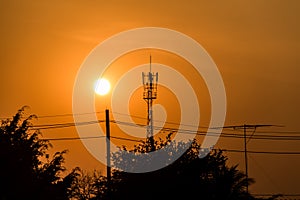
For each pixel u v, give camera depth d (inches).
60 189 2576.3
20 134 2598.4
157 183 2706.7
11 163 2532.0
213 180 2689.5
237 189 2696.9
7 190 2514.8
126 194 2719.0
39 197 2536.9
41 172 2573.8
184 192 2682.1
